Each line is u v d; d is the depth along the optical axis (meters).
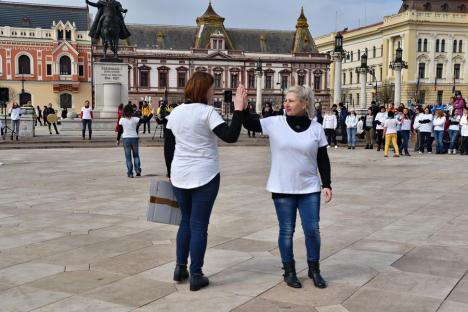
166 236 7.71
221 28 92.69
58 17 79.62
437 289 5.43
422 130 22.92
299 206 5.52
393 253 6.77
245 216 9.15
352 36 105.25
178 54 89.25
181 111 5.38
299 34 96.38
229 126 5.21
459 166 17.28
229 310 4.89
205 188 5.34
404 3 91.94
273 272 6.02
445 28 87.69
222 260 6.50
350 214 9.28
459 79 89.50
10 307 4.97
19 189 12.33
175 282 5.68
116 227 8.30
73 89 78.19
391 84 86.69
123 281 5.70
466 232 7.89
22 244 7.25
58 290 5.43
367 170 16.08
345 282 5.66
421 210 9.63
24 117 31.52
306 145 5.34
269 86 94.12
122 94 36.06
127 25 90.88
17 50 75.62
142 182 13.48
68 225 8.45
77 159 19.66
